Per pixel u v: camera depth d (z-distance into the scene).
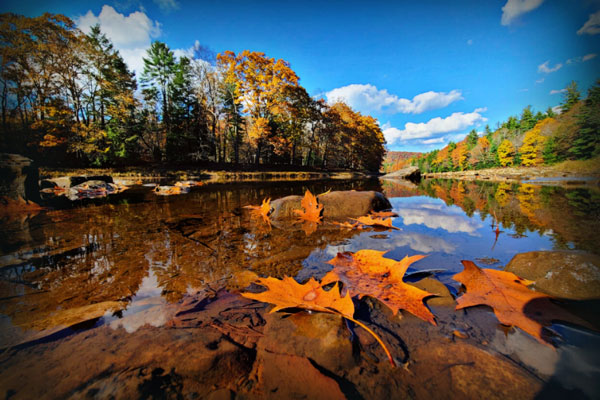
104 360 0.95
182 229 3.19
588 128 12.80
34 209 4.95
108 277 1.77
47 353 0.99
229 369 0.92
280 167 31.47
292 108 28.75
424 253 2.18
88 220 3.79
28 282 1.69
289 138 30.58
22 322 1.21
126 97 22.36
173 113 26.34
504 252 2.15
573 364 0.92
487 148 62.34
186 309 1.33
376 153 51.41
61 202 5.98
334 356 0.98
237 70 26.48
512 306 1.28
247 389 0.84
